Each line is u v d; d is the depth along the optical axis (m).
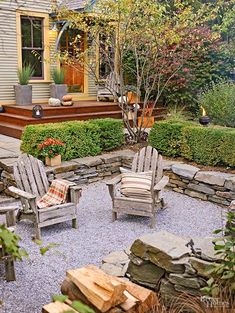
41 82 9.41
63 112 8.25
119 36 6.59
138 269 2.56
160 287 2.45
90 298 2.08
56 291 2.90
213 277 2.18
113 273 2.71
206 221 4.44
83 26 7.08
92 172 5.82
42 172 4.54
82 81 10.39
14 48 8.85
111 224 4.37
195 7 9.03
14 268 3.20
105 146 6.38
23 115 8.11
